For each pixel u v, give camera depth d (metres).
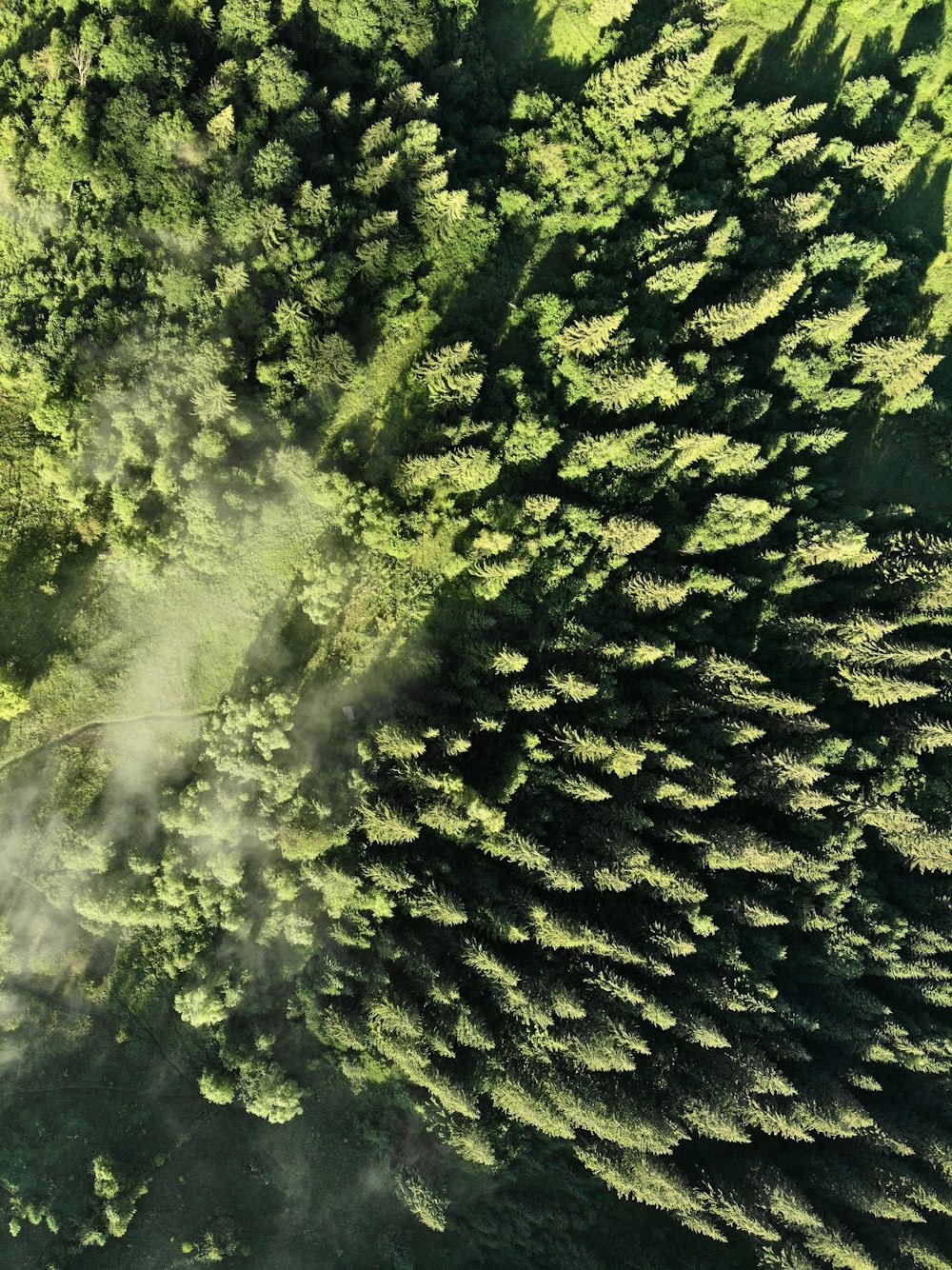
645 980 61.41
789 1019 63.09
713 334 66.38
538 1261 66.88
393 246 64.31
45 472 62.16
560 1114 59.91
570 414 66.44
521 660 59.97
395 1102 66.00
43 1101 63.84
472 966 60.97
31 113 62.59
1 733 63.31
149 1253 64.38
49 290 61.97
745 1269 66.75
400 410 66.88
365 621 65.75
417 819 60.78
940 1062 67.12
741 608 66.62
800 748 64.56
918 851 67.19
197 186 61.88
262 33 63.22
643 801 61.31
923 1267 63.22
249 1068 62.41
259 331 62.69
